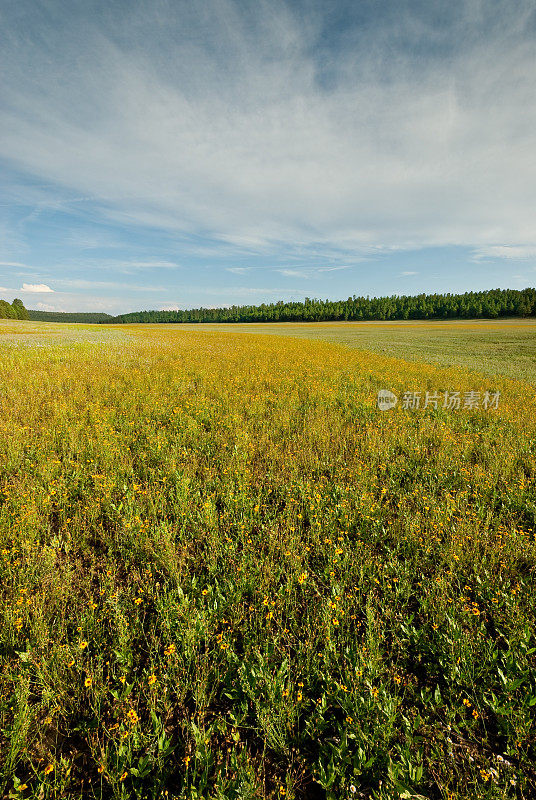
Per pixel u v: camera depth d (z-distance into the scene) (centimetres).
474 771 215
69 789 213
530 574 366
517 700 247
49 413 831
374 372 1527
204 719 249
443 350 2689
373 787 211
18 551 369
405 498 510
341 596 337
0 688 251
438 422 860
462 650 280
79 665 264
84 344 2361
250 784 199
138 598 309
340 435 747
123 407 894
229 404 955
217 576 369
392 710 236
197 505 483
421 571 381
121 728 224
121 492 510
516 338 3697
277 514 482
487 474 567
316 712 244
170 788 213
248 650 288
